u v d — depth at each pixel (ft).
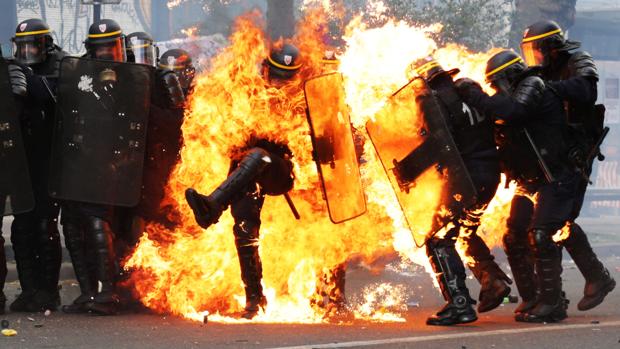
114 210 67.21
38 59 64.54
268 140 64.08
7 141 62.08
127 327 58.95
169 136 66.69
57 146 63.31
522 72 62.28
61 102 63.16
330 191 62.34
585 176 64.49
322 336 55.52
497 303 63.57
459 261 61.36
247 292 63.62
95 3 113.50
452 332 57.52
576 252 68.80
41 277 67.21
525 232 65.05
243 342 53.36
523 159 63.67
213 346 52.21
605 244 138.72
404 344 52.80
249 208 63.00
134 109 63.82
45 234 66.74
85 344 53.06
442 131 59.67
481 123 61.21
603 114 65.05
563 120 63.36
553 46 65.05
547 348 52.31
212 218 60.75
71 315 64.49
